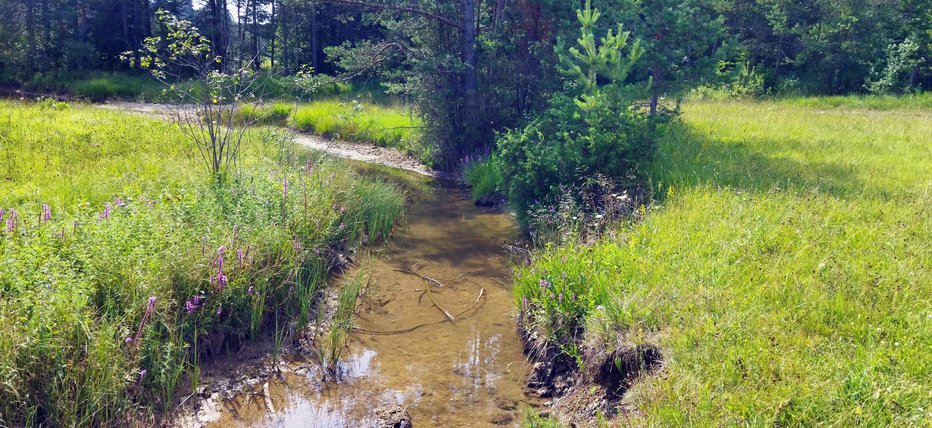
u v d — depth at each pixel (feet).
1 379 14.42
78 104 87.40
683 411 14.17
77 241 19.86
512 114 52.90
